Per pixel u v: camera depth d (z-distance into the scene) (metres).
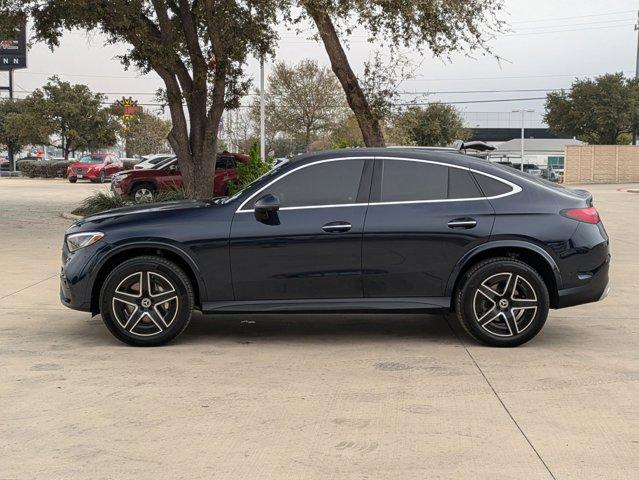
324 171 6.84
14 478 3.97
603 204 27.56
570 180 55.34
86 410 5.07
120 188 21.83
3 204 24.30
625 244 14.84
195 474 4.02
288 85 50.78
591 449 4.36
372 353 6.64
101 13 15.25
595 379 5.80
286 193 6.80
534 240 6.64
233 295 6.74
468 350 6.73
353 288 6.71
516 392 5.46
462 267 6.70
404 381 5.75
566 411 5.04
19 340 7.08
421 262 6.68
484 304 6.75
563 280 6.70
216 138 17.55
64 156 56.91
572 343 7.00
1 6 17.58
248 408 5.11
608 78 60.81
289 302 6.72
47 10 17.38
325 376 5.89
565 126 62.41
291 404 5.19
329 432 4.65
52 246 13.88
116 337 6.77
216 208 6.81
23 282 10.16
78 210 19.80
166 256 6.85
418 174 6.83
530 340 6.97
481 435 4.59
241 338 7.23
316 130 51.75
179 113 17.27
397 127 20.44
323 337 7.28
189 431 4.67
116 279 6.66
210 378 5.83
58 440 4.52
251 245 6.66
